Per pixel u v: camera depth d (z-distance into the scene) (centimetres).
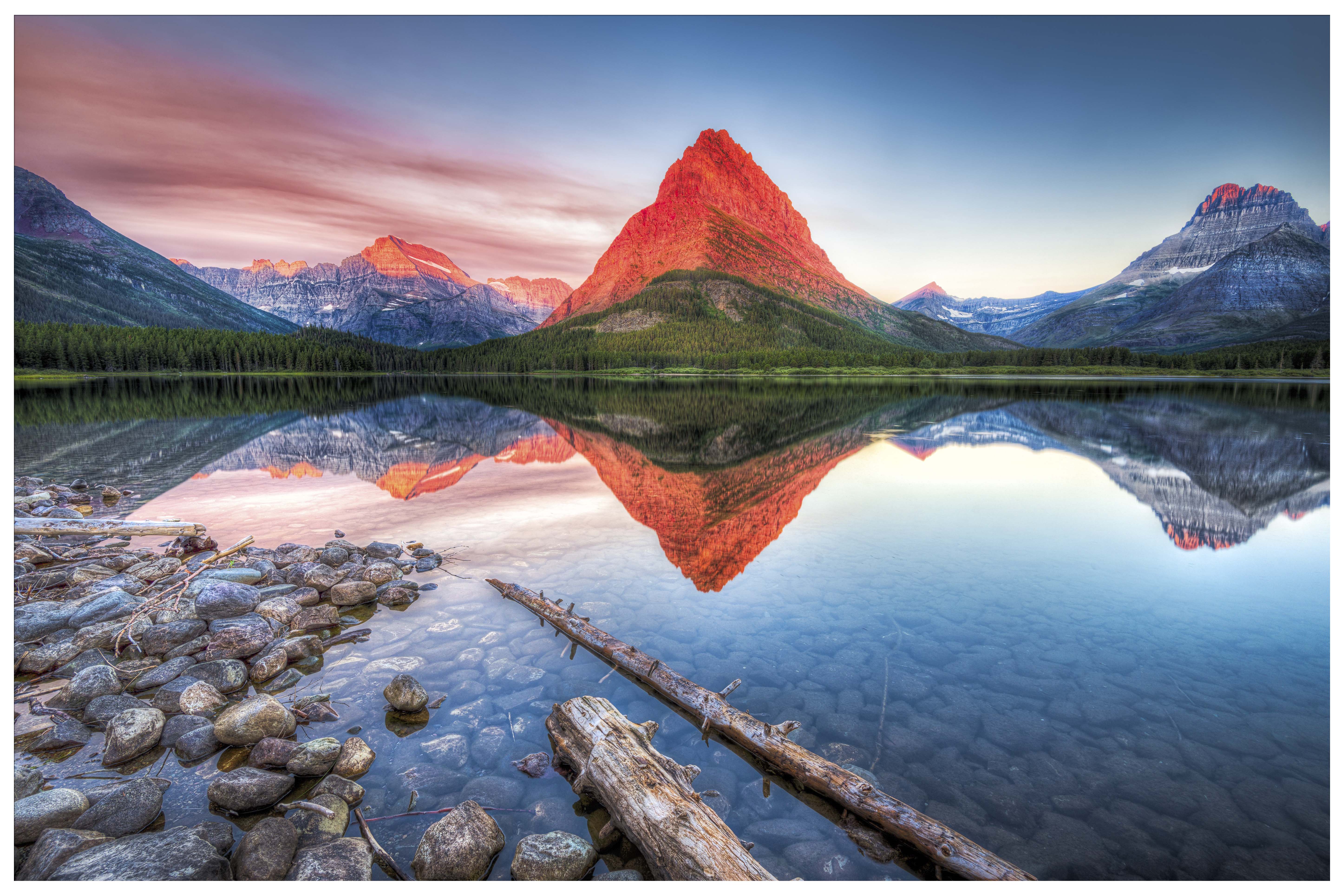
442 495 1239
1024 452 1839
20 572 780
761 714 468
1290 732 439
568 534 955
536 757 429
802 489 1299
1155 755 416
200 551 877
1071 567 788
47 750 439
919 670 529
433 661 562
